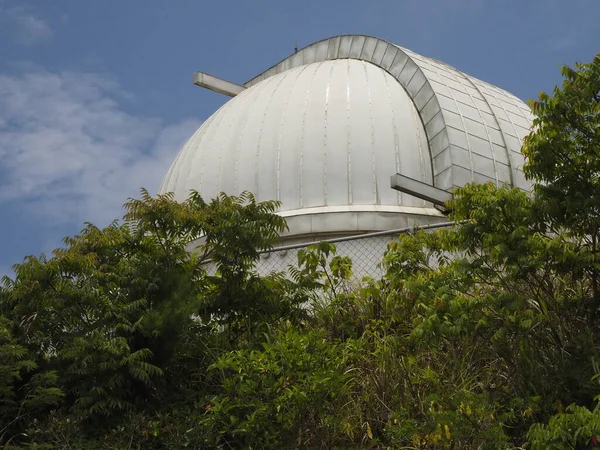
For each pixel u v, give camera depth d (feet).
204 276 43.91
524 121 65.87
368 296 43.93
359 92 64.18
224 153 63.72
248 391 36.78
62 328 40.01
